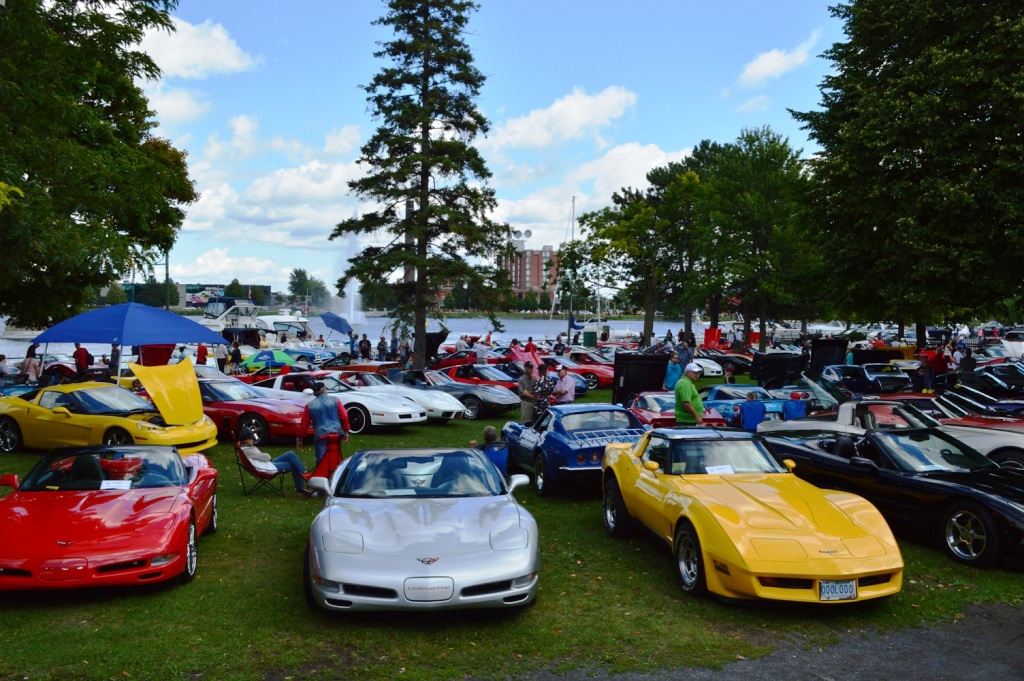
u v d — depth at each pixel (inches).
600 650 220.2
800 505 268.4
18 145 428.1
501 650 219.3
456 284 1225.4
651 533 313.1
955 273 907.4
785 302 1642.5
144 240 941.2
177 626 237.1
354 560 231.5
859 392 921.5
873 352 1210.0
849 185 1026.1
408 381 911.7
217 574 294.8
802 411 566.6
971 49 920.9
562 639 227.8
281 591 272.7
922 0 967.6
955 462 335.6
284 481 491.8
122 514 272.7
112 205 496.7
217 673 204.5
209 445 542.3
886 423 408.8
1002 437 407.2
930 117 899.4
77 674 203.2
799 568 235.3
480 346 1349.7
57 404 546.3
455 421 835.4
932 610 249.4
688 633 231.8
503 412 911.0
